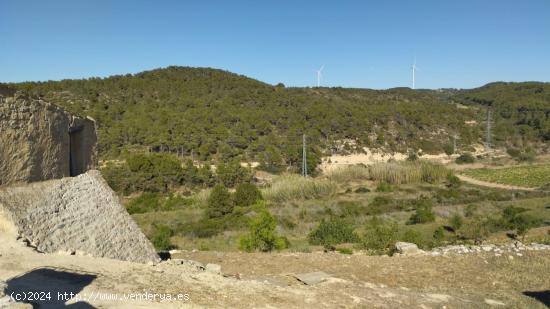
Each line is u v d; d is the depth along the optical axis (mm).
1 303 5305
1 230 9461
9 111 9766
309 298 9977
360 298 10438
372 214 37562
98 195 12430
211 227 30203
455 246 18688
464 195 47312
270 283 10938
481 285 13359
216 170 53219
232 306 8773
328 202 42969
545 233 23938
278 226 30812
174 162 51062
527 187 56500
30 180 10445
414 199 44375
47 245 9953
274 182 49156
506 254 16312
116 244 11977
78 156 13070
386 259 15547
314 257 15586
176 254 16281
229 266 14422
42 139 10875
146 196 43500
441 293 12242
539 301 12031
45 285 8023
